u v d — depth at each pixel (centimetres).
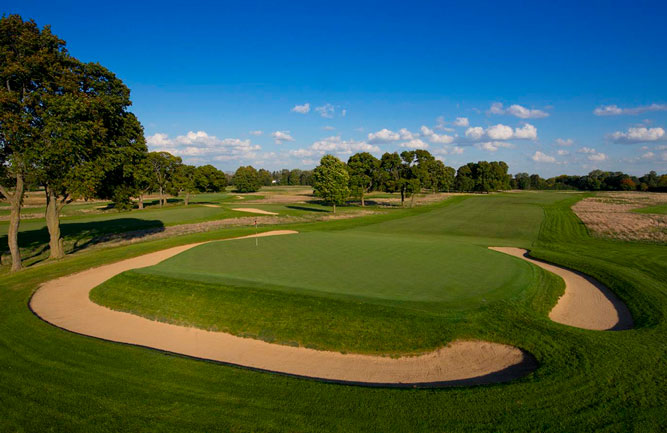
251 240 2669
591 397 873
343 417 816
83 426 785
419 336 1198
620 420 792
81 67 2336
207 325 1348
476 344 1178
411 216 5869
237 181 15212
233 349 1208
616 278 1956
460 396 890
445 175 13175
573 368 1002
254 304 1392
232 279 1627
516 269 1897
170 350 1212
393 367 1099
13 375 994
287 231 3950
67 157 2092
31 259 2783
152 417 814
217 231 3750
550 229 4359
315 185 6781
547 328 1245
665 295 1656
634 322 1455
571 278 2102
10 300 1658
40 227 4359
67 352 1136
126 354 1125
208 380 975
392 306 1325
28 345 1185
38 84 2138
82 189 2203
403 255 2156
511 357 1124
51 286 1898
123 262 2394
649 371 977
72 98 2048
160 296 1537
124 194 2959
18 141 1970
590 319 1510
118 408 848
